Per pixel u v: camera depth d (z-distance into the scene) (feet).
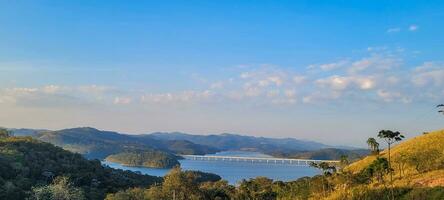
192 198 609.42
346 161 595.47
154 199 603.26
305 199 466.70
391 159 483.92
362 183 420.36
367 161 542.16
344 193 396.37
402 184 363.35
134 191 642.22
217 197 644.27
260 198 646.33
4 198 564.71
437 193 313.53
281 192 552.00
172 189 609.83
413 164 418.31
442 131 524.52
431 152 433.89
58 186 606.14
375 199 355.15
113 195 622.54
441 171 379.35
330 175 492.13
